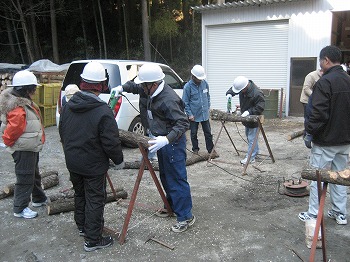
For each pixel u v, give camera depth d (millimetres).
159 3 16750
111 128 3133
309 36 10156
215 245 3406
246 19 11125
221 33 11781
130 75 6840
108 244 3400
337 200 3727
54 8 16016
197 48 16766
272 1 10266
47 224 3877
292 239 3486
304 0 10008
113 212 4160
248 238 3521
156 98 3398
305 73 10422
